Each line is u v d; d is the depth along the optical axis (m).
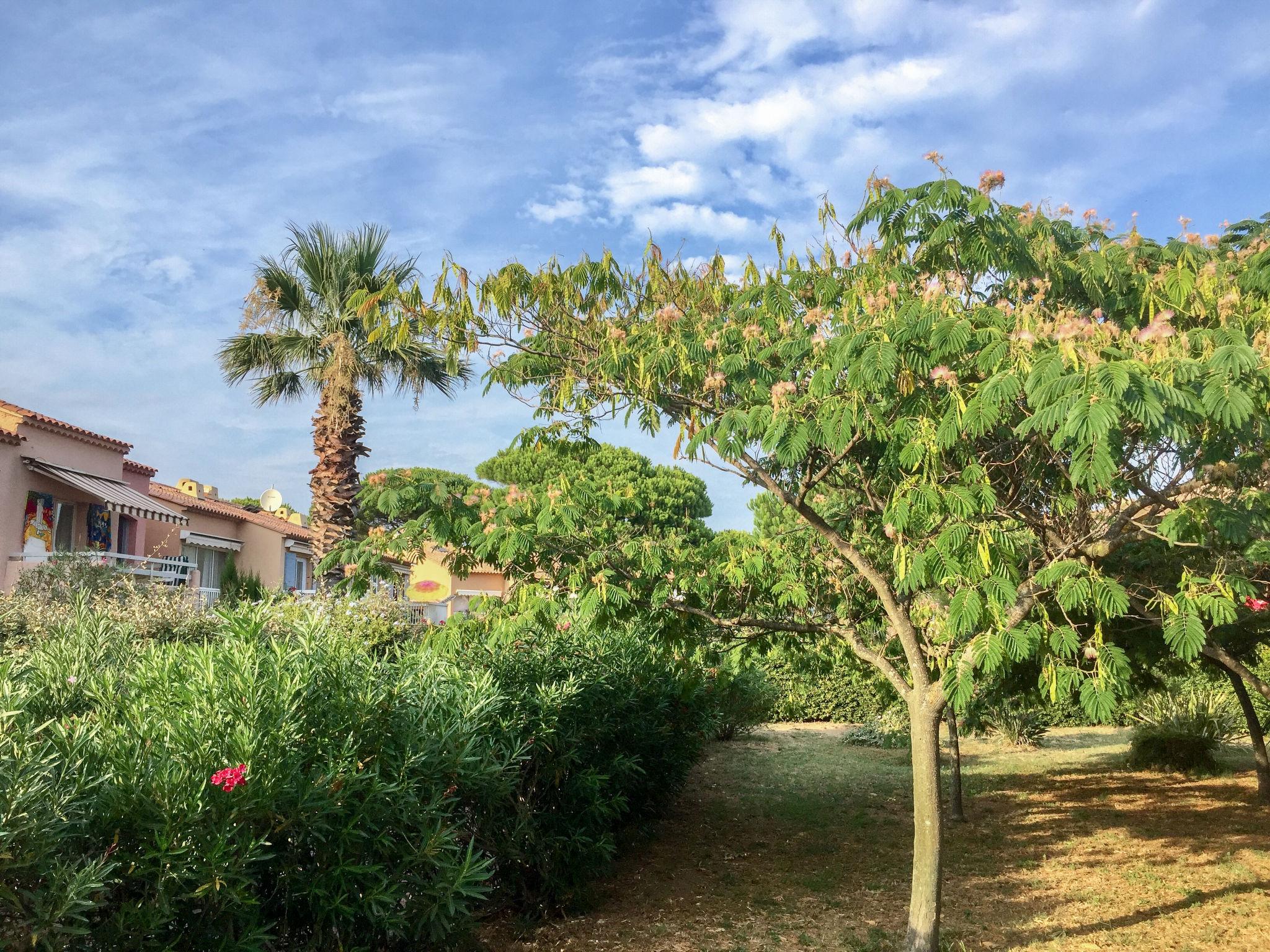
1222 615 4.16
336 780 4.23
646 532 6.47
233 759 3.90
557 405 5.77
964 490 4.33
